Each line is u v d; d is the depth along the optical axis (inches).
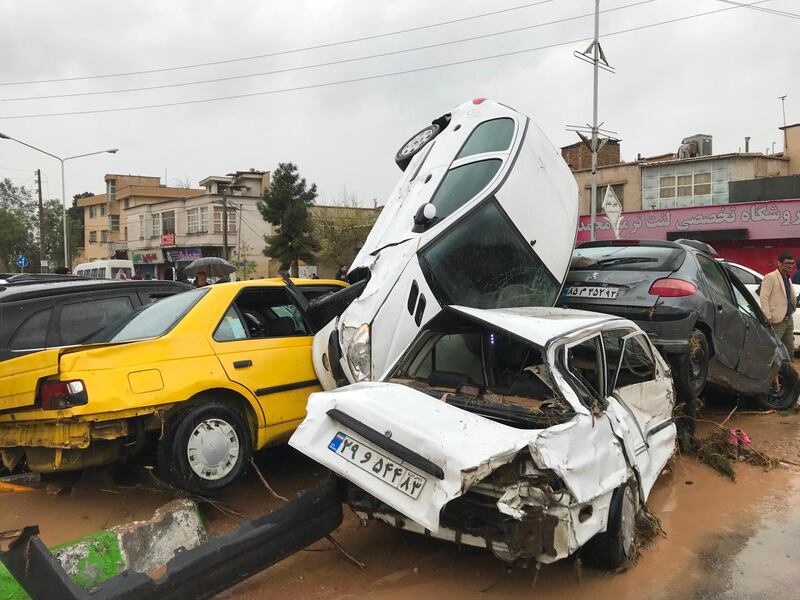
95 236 2933.1
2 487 205.8
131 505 193.5
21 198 2874.0
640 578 148.7
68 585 108.9
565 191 256.2
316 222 1674.5
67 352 170.7
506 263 230.4
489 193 228.5
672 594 141.6
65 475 214.2
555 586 144.4
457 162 243.1
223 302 205.5
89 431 171.2
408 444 130.6
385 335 205.8
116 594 111.4
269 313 229.3
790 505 197.6
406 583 146.9
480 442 127.6
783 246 878.4
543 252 239.8
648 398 188.1
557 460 126.8
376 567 155.2
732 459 242.2
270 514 140.8
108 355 173.5
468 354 176.4
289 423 207.3
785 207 863.1
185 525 149.4
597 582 146.2
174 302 216.2
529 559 130.0
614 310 252.4
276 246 1531.7
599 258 279.3
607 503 144.1
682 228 968.9
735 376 284.0
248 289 217.5
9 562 108.1
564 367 151.1
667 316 241.1
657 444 185.9
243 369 196.9
